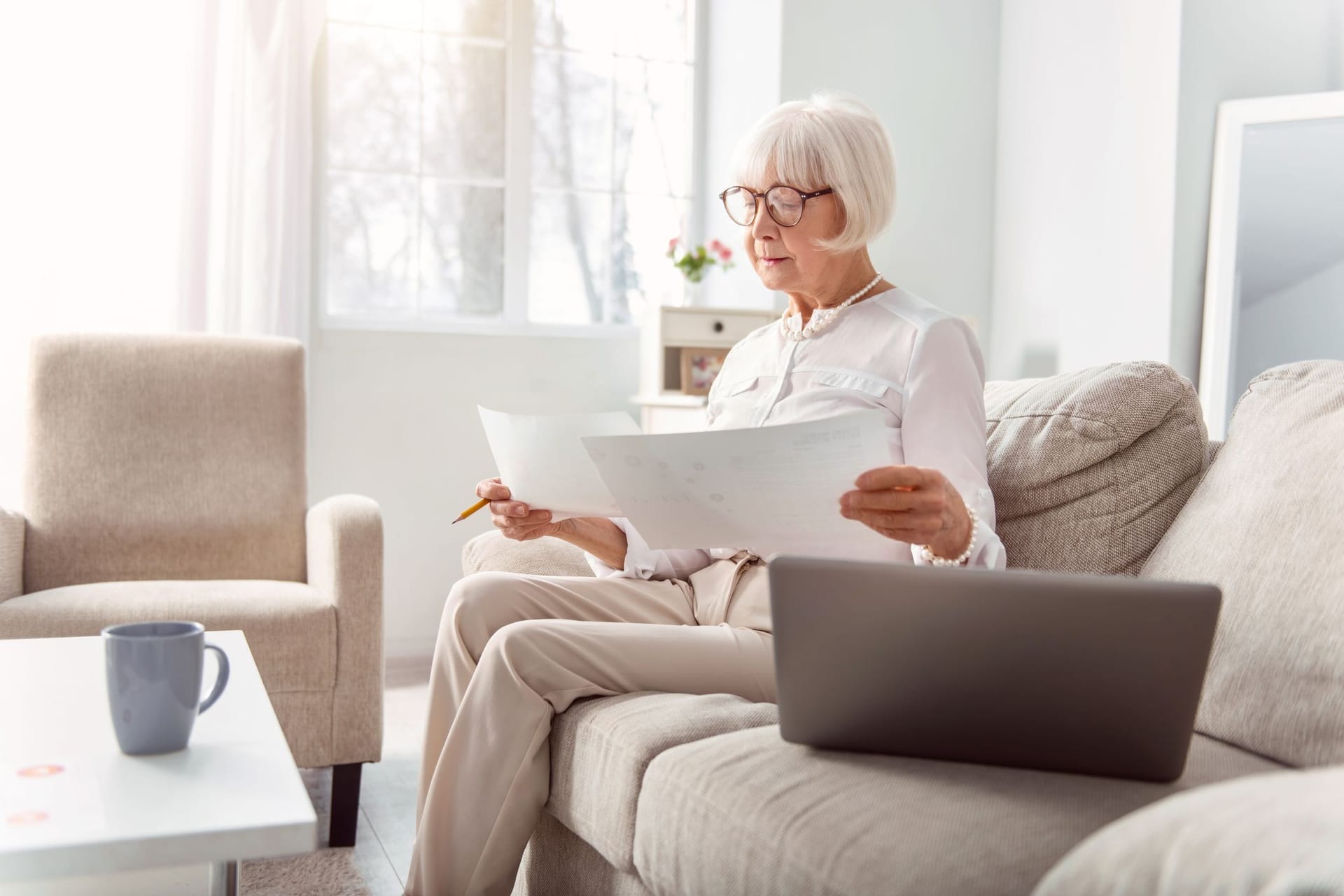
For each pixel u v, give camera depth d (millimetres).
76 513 2432
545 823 1540
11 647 1569
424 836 1428
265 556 2561
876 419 1123
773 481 1222
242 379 2621
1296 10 3354
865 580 1078
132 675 1094
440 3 3695
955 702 1058
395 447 3607
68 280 3158
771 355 1715
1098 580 1010
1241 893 607
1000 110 3961
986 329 3996
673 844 1141
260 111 3234
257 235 3238
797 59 3674
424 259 3709
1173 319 3299
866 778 1051
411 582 3627
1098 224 3525
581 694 1438
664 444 1258
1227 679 1208
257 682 1380
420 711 3039
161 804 982
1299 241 3238
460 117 3738
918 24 3846
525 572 1811
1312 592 1167
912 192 3865
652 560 1712
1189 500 1468
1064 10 3656
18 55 3088
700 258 3658
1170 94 3266
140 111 3207
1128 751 1012
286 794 1012
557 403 3795
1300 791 676
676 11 4016
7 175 3086
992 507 1445
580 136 3893
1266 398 1426
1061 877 721
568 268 3891
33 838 896
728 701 1382
